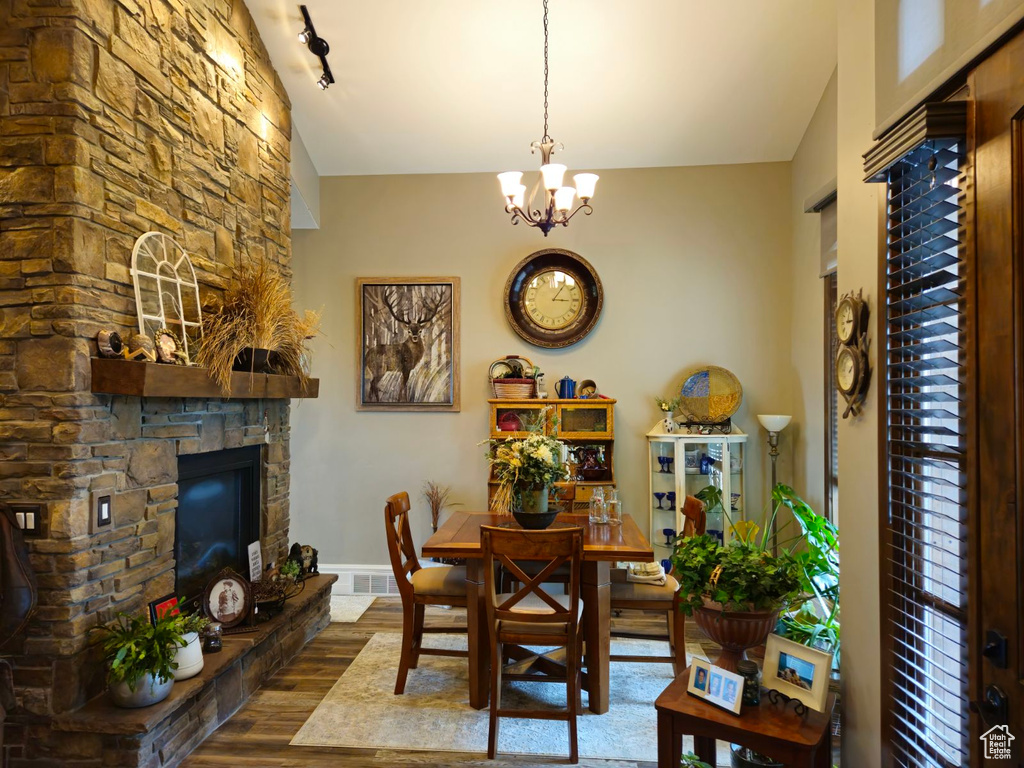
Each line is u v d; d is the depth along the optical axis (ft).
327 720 9.53
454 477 16.07
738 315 15.78
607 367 15.96
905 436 5.29
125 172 8.50
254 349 10.27
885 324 5.47
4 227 7.63
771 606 6.16
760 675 6.61
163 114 9.36
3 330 7.58
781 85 13.35
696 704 6.13
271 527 12.76
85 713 7.55
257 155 12.45
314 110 14.38
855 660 6.14
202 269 10.36
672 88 13.51
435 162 15.99
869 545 5.84
